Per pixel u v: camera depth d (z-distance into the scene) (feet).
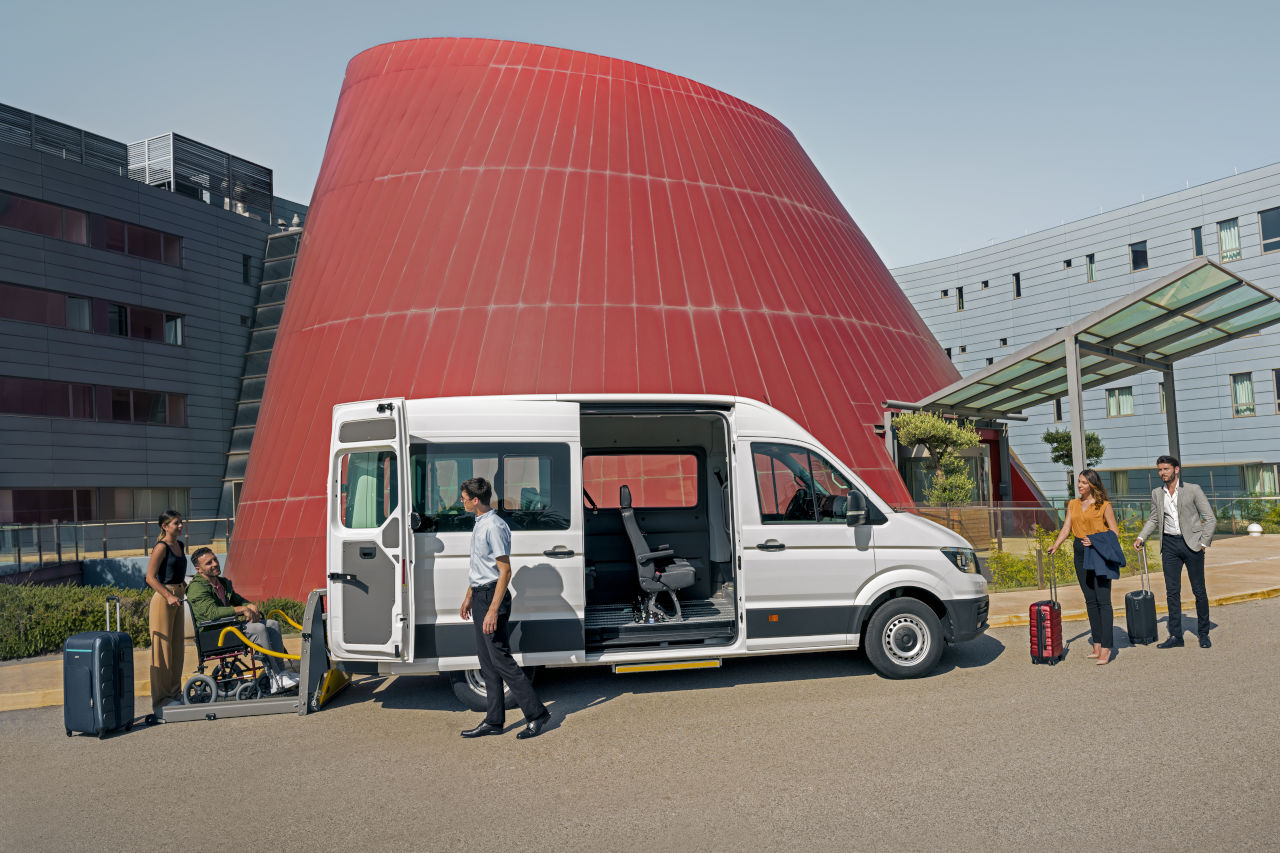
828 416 59.57
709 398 25.89
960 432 57.21
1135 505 60.90
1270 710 20.25
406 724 23.18
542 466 24.80
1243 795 15.06
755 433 26.04
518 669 21.39
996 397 66.85
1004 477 77.61
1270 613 34.42
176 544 27.86
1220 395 108.06
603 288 59.47
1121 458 118.52
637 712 22.89
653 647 25.38
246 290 129.39
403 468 23.26
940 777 16.71
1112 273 122.52
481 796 16.99
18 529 70.18
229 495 121.29
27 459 98.94
